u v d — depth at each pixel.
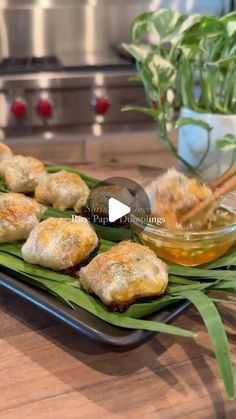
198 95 0.93
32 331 0.49
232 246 0.58
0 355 0.46
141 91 1.32
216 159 0.77
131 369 0.45
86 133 1.34
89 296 0.49
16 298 0.53
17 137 1.31
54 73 1.27
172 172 0.59
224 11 1.54
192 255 0.54
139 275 0.47
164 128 0.80
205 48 0.74
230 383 0.40
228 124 0.75
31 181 0.68
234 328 0.49
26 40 1.42
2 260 0.54
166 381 0.44
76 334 0.49
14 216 0.57
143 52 0.79
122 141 1.35
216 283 0.49
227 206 0.59
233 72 0.74
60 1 1.40
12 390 0.43
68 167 0.77
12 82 1.22
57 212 0.63
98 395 0.43
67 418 0.40
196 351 0.47
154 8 1.48
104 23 1.45
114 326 0.46
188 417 0.41
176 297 0.48
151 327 0.44
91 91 1.29
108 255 0.49
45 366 0.45
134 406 0.42
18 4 1.37
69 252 0.51
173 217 0.55
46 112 1.27
